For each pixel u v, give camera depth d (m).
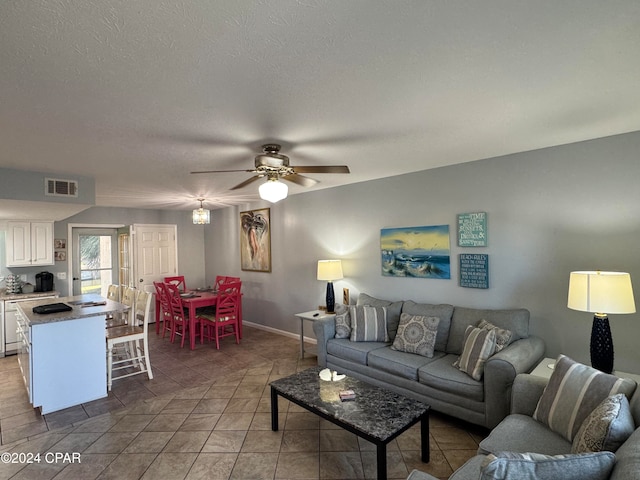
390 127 2.49
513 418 2.07
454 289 3.70
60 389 3.23
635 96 2.04
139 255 6.77
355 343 3.72
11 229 5.16
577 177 2.93
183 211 7.42
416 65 1.65
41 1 1.14
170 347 5.18
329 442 2.66
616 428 1.43
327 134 2.60
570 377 1.96
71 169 3.50
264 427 2.89
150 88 1.80
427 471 2.30
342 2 1.19
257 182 4.25
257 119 2.27
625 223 2.72
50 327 3.21
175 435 2.78
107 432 2.84
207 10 1.22
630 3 1.24
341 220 4.85
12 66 1.55
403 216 4.14
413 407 2.37
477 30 1.39
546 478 1.18
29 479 2.27
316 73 1.70
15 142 2.61
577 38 1.45
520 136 2.76
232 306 5.36
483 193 3.47
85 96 1.87
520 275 3.25
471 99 2.05
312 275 5.30
